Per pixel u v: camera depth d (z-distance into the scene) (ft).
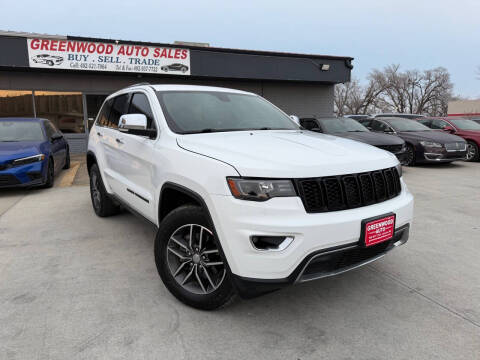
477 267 10.72
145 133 9.93
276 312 8.20
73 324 7.63
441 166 32.86
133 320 7.80
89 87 42.04
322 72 49.29
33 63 36.29
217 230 7.10
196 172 7.61
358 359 6.63
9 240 12.88
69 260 11.08
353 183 7.57
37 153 20.97
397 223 8.08
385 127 34.40
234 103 11.78
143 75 43.62
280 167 6.93
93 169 15.46
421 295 9.02
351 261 7.57
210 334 7.34
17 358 6.53
